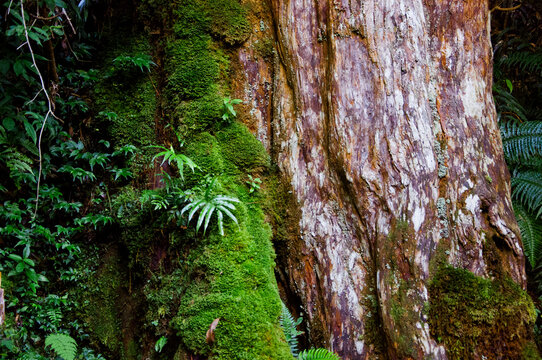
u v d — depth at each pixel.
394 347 2.38
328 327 2.58
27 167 2.84
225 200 2.52
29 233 2.89
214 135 2.80
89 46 3.32
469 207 2.56
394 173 2.55
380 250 2.52
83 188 3.13
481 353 2.32
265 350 2.19
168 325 2.48
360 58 2.66
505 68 4.67
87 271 3.04
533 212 3.67
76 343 2.66
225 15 2.91
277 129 2.88
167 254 2.70
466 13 2.75
